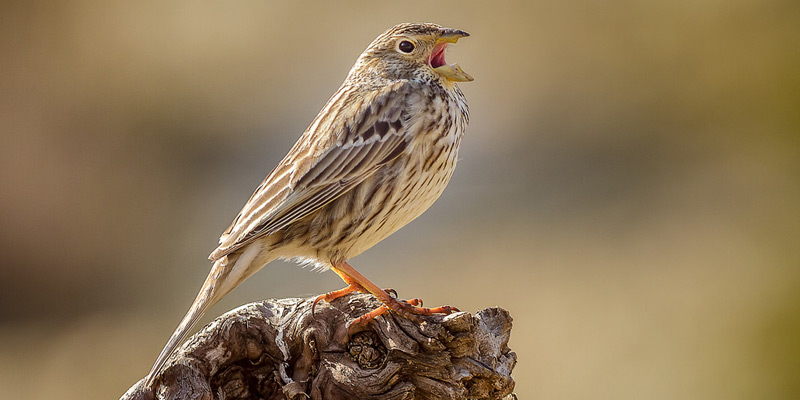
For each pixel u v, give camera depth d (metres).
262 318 6.29
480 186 15.55
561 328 12.70
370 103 7.16
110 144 18.44
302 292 13.37
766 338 12.59
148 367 13.33
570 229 14.63
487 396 6.12
